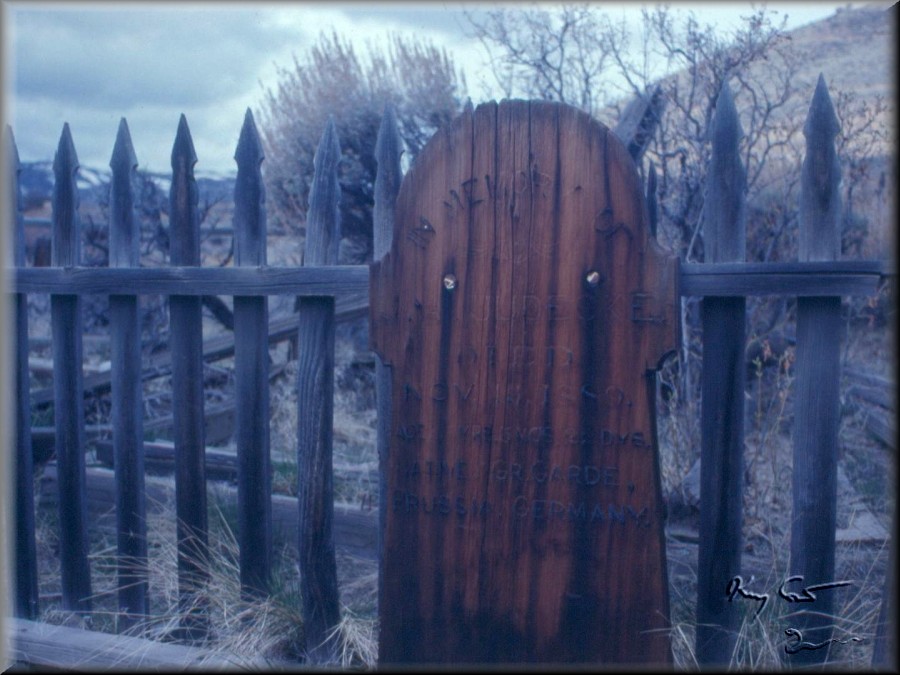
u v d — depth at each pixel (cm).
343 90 793
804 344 252
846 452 532
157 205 884
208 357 615
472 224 256
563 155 248
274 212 848
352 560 400
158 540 387
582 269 248
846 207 620
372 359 734
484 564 256
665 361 245
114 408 322
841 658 261
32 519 338
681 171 530
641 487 244
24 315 333
